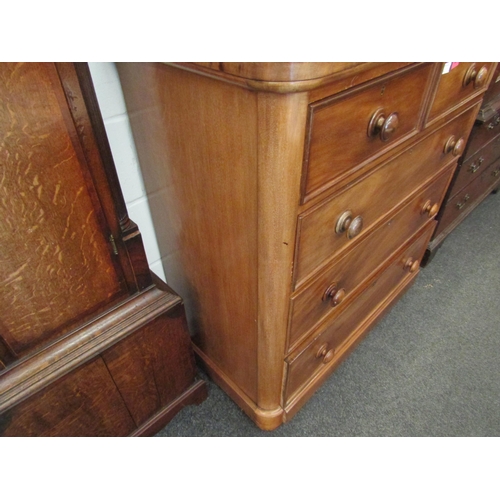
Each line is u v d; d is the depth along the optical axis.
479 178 1.51
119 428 0.83
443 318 1.31
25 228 0.52
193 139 0.57
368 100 0.52
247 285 0.67
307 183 0.51
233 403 1.05
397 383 1.11
